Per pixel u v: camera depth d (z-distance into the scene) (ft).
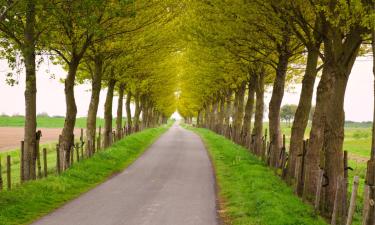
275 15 61.31
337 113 50.80
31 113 63.26
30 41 59.00
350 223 36.91
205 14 77.41
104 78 123.85
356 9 39.34
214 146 139.54
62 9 57.06
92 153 94.12
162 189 61.16
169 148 134.82
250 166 79.46
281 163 78.38
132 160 98.89
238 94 167.12
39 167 64.44
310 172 58.39
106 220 41.91
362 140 275.80
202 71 151.33
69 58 98.94
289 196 53.36
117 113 164.35
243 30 74.18
